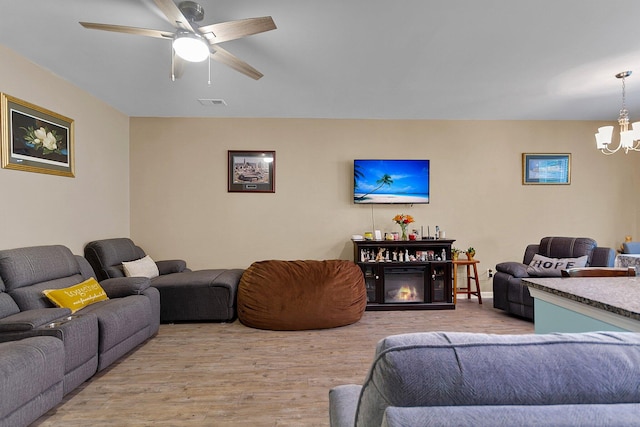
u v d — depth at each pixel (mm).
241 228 4727
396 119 4805
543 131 4867
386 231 4789
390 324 3705
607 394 597
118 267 3766
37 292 2545
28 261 2609
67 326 2131
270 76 3324
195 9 2164
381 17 2330
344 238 4773
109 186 4199
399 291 4395
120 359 2812
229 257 4719
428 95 3857
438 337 679
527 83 3510
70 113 3500
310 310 3527
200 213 4699
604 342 662
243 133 4727
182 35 2117
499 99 4004
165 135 4672
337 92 3766
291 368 2648
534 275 3719
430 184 4828
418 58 2949
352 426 926
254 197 4730
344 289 3686
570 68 3152
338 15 2305
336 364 2721
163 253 4676
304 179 4762
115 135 4332
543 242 4219
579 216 4879
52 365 1920
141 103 4137
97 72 3232
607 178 4898
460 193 4836
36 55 2889
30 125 2986
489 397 592
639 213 4883
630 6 2199
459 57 2930
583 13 2281
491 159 4855
